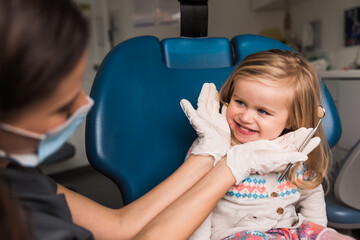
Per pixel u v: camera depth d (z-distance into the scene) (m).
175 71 0.81
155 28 3.01
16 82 0.29
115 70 0.71
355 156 0.72
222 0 3.07
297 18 2.94
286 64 0.65
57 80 0.31
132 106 0.72
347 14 2.31
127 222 0.58
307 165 0.74
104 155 0.66
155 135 0.74
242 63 0.69
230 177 0.59
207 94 0.70
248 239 0.64
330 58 2.53
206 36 0.87
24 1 0.30
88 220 0.57
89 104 0.43
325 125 0.78
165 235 0.51
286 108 0.65
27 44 0.29
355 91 1.81
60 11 0.32
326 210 0.79
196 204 0.55
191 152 0.68
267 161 0.61
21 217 0.33
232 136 0.71
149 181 0.71
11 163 0.44
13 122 0.33
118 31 2.96
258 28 3.16
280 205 0.70
